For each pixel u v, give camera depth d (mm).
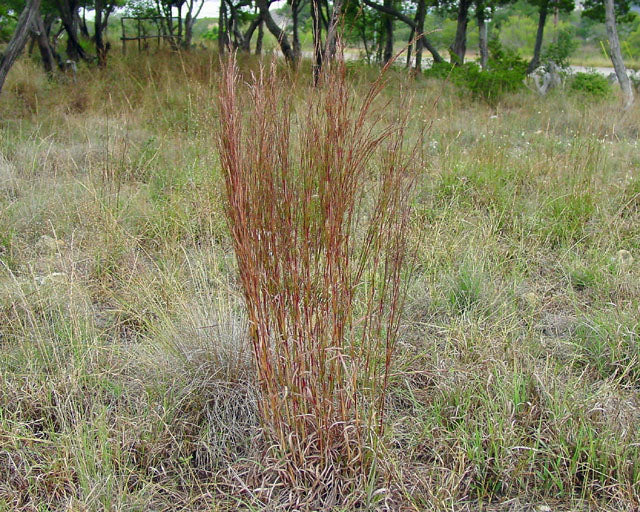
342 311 2256
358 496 2316
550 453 2496
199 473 2537
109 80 10016
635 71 14711
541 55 18516
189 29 18250
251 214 2131
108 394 2850
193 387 2777
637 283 3797
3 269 3773
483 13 17641
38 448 2539
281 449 2354
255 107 2104
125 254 4055
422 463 2545
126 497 2314
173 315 3297
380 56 17375
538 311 3574
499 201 5082
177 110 7746
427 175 5516
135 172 5590
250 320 2268
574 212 4777
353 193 2184
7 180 5172
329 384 2316
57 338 3072
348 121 2162
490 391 2873
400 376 2918
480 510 2336
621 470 2422
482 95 10883
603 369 3137
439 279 3852
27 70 10211
